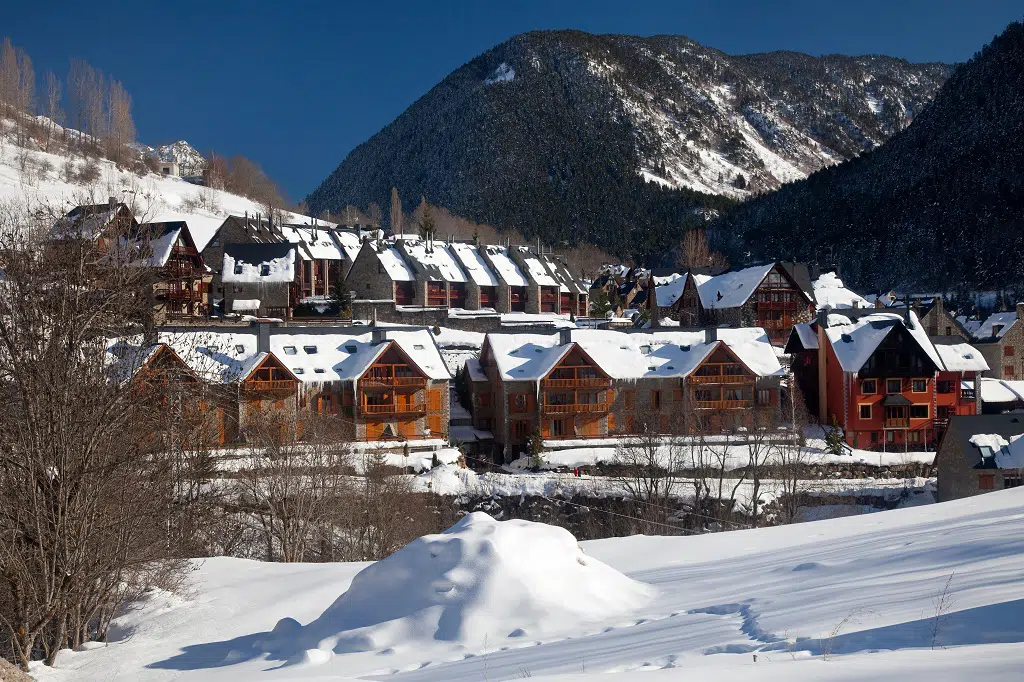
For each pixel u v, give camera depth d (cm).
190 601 2283
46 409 2111
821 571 1627
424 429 5938
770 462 5619
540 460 5706
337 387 5725
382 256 10325
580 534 5119
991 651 853
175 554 2567
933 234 17925
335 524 4041
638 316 10038
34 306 2145
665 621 1397
